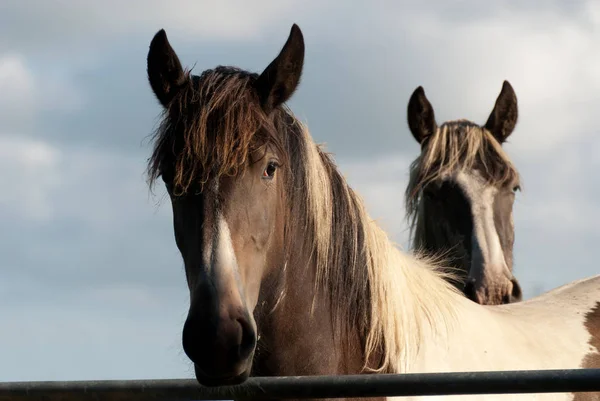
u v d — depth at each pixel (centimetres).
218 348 468
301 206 576
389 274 618
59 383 525
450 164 1127
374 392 471
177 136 527
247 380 493
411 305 631
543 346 716
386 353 602
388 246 638
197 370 482
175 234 537
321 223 582
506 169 1122
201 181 506
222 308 477
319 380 480
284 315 567
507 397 648
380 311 604
